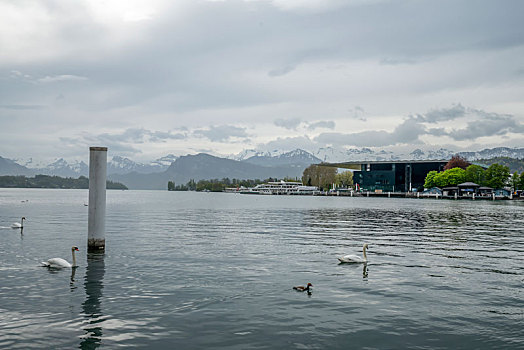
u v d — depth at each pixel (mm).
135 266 27891
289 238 44219
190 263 29109
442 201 188000
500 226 60594
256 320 17266
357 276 25328
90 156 33406
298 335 15742
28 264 28344
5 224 58844
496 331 16375
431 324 17047
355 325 16844
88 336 15453
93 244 33656
